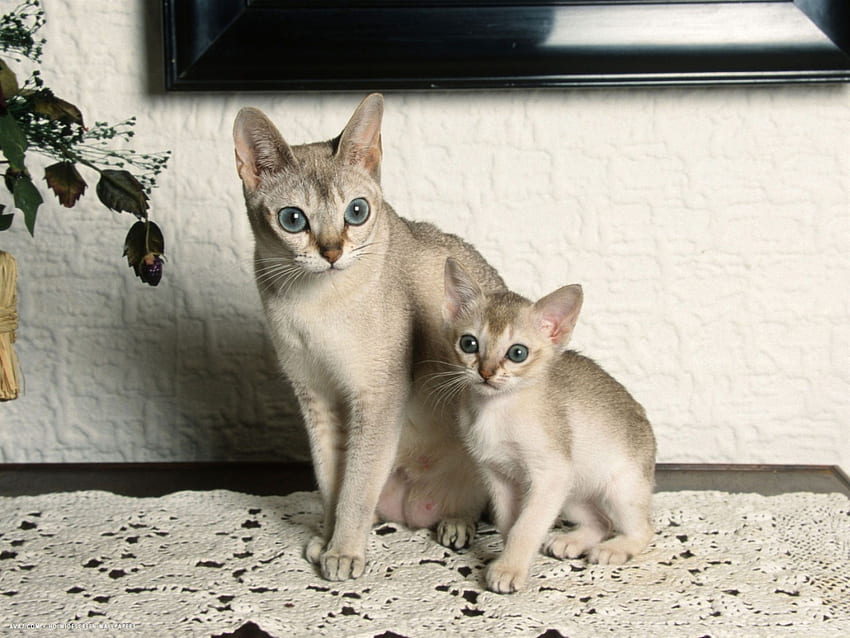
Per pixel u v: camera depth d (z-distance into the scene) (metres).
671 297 1.14
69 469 1.11
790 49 1.07
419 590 0.88
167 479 1.08
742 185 1.12
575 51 1.07
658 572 0.90
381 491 0.95
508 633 0.82
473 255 1.02
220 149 1.13
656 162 1.12
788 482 1.08
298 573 0.90
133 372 1.16
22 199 0.90
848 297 1.14
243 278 1.14
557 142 1.12
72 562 0.91
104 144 1.12
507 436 0.90
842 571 0.90
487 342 0.89
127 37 1.11
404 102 1.12
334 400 0.97
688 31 1.07
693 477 1.09
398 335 0.93
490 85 1.08
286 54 1.07
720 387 1.15
